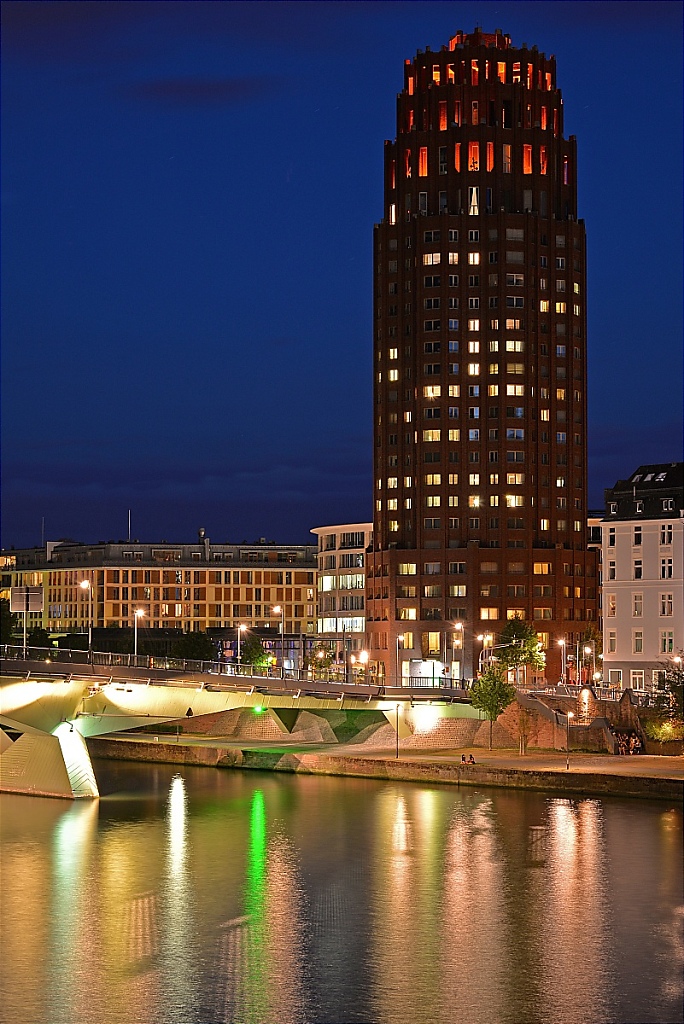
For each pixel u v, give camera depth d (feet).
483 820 410.52
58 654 428.56
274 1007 252.62
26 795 464.65
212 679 451.53
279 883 336.90
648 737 533.55
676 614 636.48
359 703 506.07
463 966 274.36
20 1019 246.68
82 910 312.50
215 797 458.91
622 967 273.75
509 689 538.06
